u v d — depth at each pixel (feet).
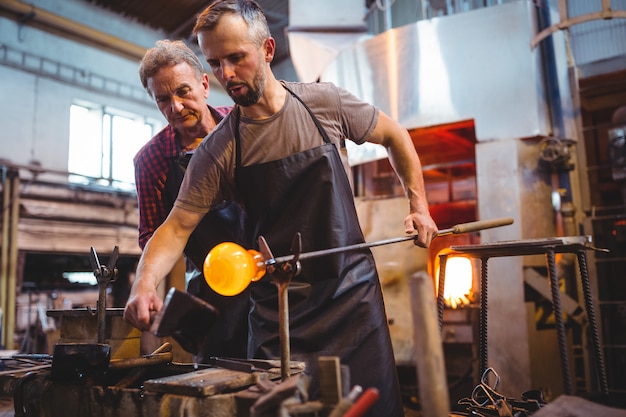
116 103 32.81
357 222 5.59
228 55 4.76
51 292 28.32
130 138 33.91
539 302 13.69
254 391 3.97
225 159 5.44
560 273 13.30
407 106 15.06
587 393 5.72
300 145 5.37
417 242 5.49
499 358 13.17
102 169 32.14
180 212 5.39
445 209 18.28
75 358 4.74
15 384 4.96
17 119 28.27
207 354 6.98
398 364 14.43
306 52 18.38
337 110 5.60
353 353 5.14
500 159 13.66
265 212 5.46
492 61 14.05
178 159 7.27
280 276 4.22
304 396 3.59
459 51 14.49
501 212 13.48
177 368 5.27
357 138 5.82
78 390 4.55
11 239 26.30
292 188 5.35
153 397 4.06
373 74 15.80
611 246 13.71
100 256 30.91
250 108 5.30
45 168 29.09
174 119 7.16
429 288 3.38
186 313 3.84
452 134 16.74
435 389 3.24
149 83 7.03
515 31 13.88
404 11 18.84
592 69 14.48
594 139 15.12
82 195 29.01
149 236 7.53
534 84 13.55
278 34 37.06
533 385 12.72
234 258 3.80
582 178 14.08
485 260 6.91
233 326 6.78
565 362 5.53
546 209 13.84
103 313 5.02
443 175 19.12
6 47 28.27
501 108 13.82
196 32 4.84
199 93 7.14
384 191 16.83
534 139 13.84
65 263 31.55
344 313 5.21
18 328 26.61
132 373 4.94
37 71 29.17
